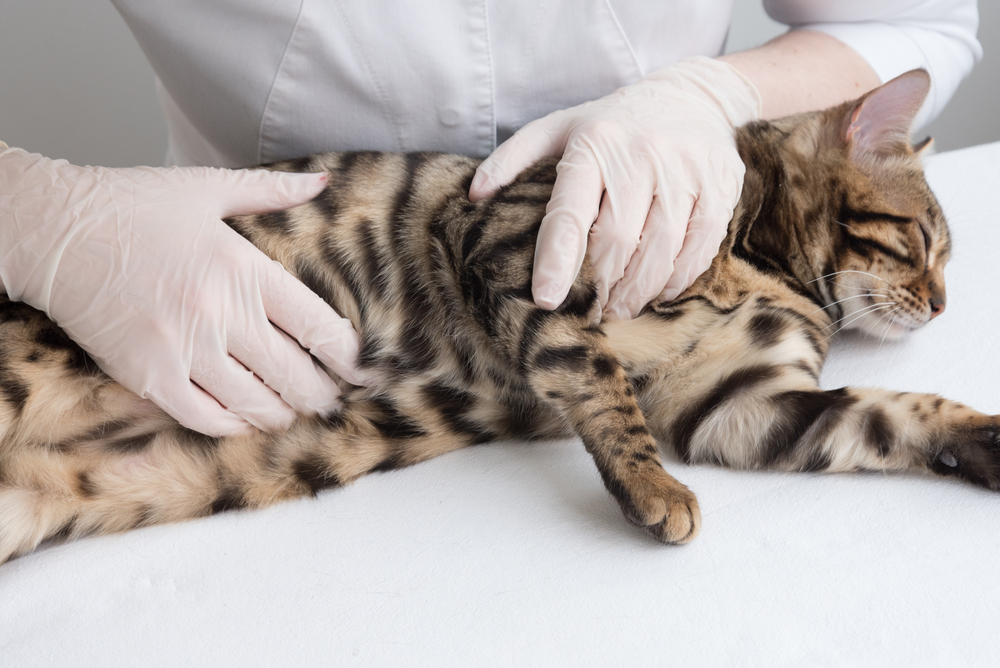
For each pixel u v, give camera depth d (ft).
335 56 2.29
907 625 1.86
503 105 2.45
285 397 2.14
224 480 2.12
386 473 2.15
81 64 3.41
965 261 2.51
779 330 2.30
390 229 2.27
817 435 2.15
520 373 2.18
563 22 2.38
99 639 1.87
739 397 2.22
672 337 2.27
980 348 2.31
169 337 2.03
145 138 3.70
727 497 2.06
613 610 1.88
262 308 2.07
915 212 2.43
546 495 2.06
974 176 2.70
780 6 2.77
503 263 2.17
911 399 2.15
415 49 2.31
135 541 2.01
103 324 2.02
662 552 1.96
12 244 2.02
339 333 2.13
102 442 2.13
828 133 2.44
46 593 1.93
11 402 2.06
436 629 1.87
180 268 2.03
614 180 2.18
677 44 2.52
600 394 2.12
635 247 2.18
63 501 2.06
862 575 1.92
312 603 1.90
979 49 2.84
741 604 1.89
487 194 2.23
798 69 2.60
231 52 2.29
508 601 1.90
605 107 2.31
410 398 2.23
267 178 2.17
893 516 2.01
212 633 1.87
